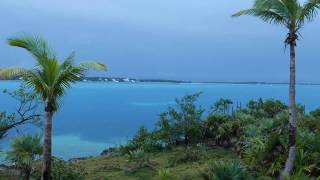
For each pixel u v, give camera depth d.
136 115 88.56
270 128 27.98
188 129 36.03
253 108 40.88
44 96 20.27
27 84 20.30
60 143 53.69
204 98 128.75
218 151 32.00
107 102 128.00
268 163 24.12
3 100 111.81
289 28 20.56
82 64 20.27
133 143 37.34
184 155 30.75
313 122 30.16
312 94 169.00
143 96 161.00
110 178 27.42
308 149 23.22
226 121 35.25
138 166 29.73
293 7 20.06
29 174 23.72
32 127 35.00
